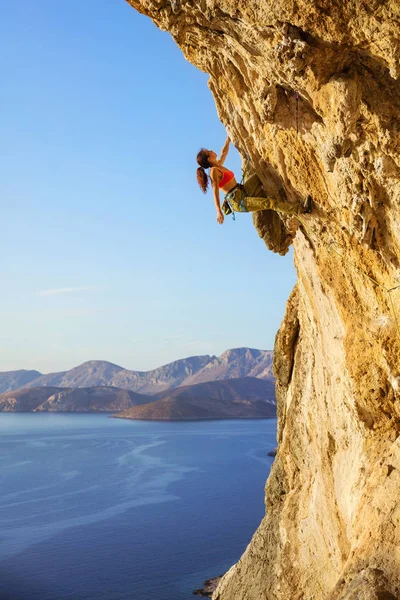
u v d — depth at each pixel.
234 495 125.00
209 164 10.12
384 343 10.38
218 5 8.00
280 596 15.55
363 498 9.72
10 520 101.25
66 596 61.09
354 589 7.87
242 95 9.86
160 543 84.50
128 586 64.31
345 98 7.63
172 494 125.00
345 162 8.59
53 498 122.06
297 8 7.11
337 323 11.94
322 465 14.15
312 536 14.89
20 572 70.44
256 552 18.72
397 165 8.15
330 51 7.51
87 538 87.50
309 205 10.24
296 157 9.73
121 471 161.50
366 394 11.15
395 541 8.31
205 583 65.06
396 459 9.74
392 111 7.77
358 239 9.32
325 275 11.64
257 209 10.37
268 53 8.06
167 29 9.69
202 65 10.40
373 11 6.75
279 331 19.20
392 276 9.57
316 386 15.05
